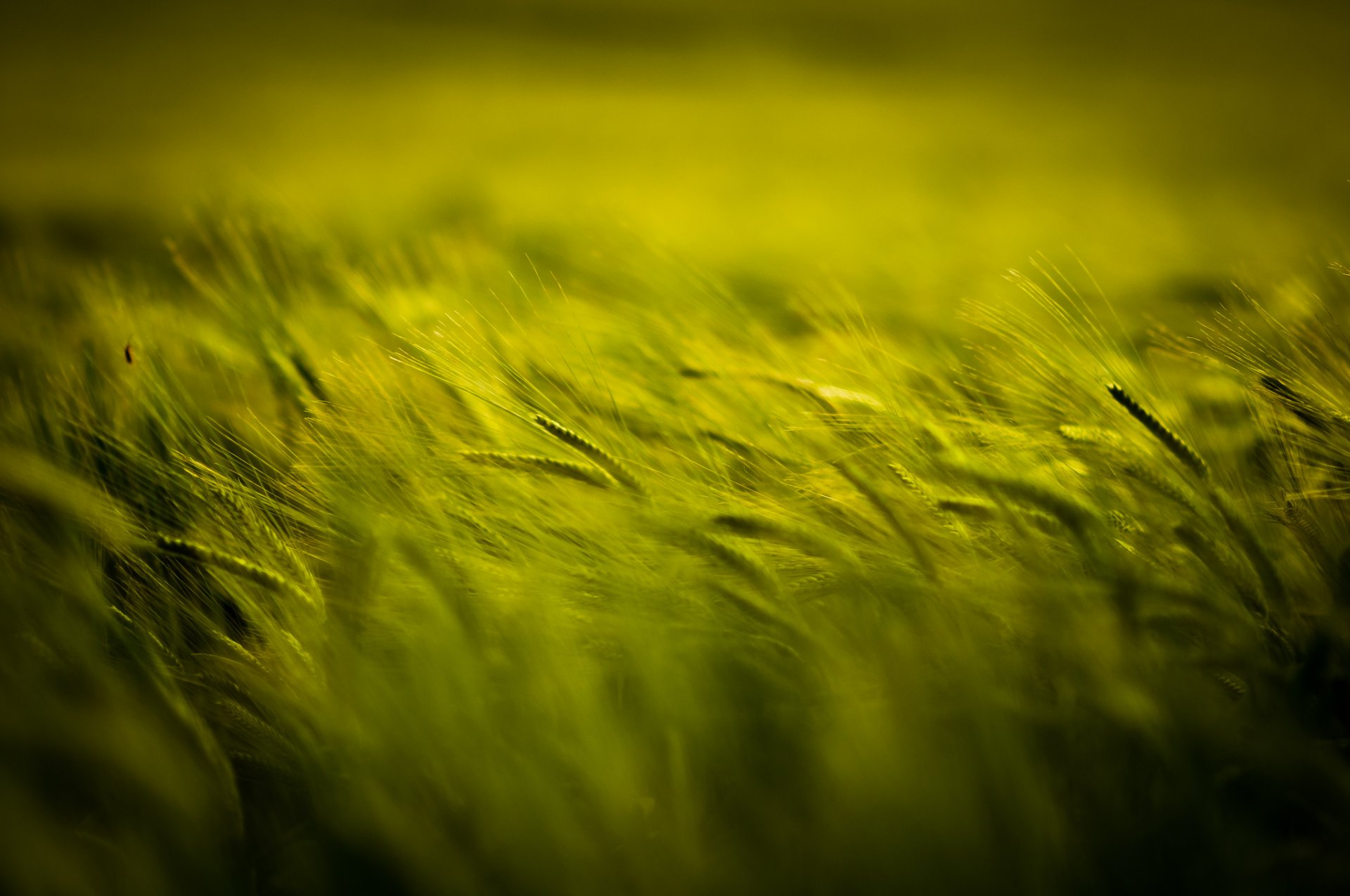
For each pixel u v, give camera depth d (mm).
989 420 1917
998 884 1683
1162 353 1953
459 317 1965
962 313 1925
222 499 1885
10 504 1854
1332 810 1712
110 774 1718
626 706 1782
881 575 1816
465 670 1759
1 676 1733
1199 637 1788
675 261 2137
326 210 6984
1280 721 1735
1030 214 9664
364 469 1876
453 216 7750
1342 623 1756
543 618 1798
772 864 1707
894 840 1689
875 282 3893
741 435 1949
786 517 1871
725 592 1808
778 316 2346
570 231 3826
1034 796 1704
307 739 1776
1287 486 1860
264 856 1748
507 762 1728
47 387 1996
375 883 1699
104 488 1917
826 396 1917
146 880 1703
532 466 1829
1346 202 6477
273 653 1824
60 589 1816
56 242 6441
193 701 1827
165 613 1879
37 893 1681
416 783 1735
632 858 1707
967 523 1843
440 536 1857
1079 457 1858
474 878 1701
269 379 2049
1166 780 1729
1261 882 1696
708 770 1759
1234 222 6594
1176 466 1838
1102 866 1699
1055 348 1893
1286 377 1883
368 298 2133
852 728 1726
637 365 2082
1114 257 5609
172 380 2010
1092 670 1744
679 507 1842
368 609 1813
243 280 2143
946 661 1770
